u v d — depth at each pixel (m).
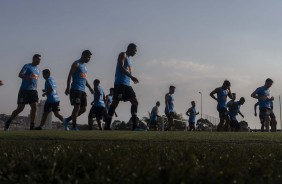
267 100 14.33
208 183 2.78
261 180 3.03
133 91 11.09
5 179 3.01
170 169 2.94
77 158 3.54
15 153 4.26
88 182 2.84
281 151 5.12
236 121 16.81
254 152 4.87
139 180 2.71
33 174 3.07
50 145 5.72
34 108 11.91
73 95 11.53
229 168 3.24
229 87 15.23
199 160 3.86
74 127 11.65
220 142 7.23
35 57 11.84
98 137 7.61
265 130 14.45
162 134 8.24
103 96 14.28
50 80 12.55
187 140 7.33
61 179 2.99
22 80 11.77
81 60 11.50
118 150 4.53
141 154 4.07
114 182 2.82
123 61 10.88
